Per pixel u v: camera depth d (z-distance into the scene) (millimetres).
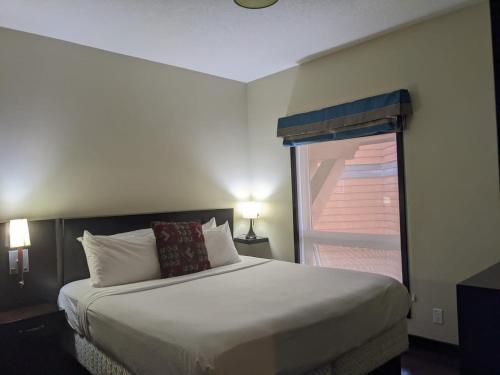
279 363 1735
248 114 4449
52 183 2982
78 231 3010
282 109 4059
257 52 3488
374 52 3270
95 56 3264
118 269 2717
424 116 2982
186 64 3771
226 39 3164
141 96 3553
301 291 2338
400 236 3139
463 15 2771
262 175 4293
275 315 1902
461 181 2803
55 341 2570
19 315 2494
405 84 3084
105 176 3283
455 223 2834
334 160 3648
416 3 2662
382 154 3291
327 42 3299
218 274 2914
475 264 2742
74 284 2789
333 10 2707
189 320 1858
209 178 4059
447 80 2863
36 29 2871
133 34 3016
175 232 3021
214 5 2578
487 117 2682
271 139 4184
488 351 1733
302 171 3922
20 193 2822
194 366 1524
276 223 4148
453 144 2838
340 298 2189
